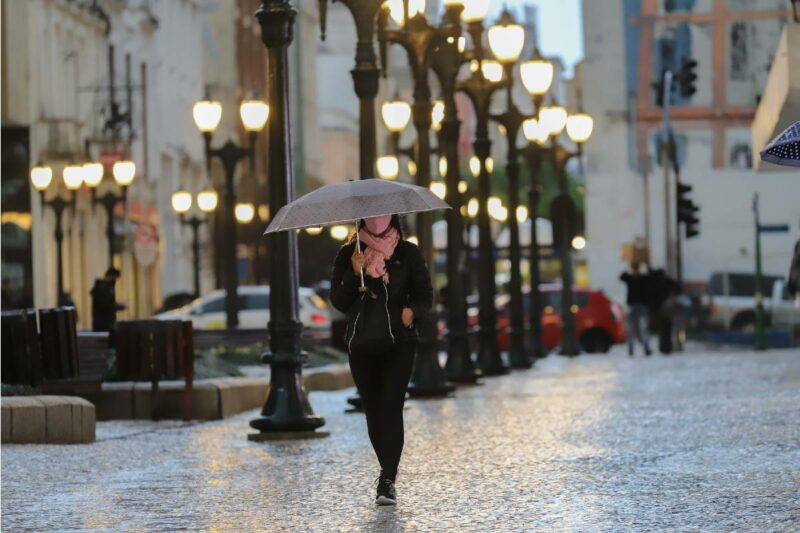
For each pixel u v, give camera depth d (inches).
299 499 924.6
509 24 2119.8
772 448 1127.0
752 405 1574.8
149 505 914.7
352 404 1731.1
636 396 1818.4
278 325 1381.6
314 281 5605.3
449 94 2154.3
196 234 3464.6
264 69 7121.1
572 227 3565.5
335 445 1285.7
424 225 1945.1
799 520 777.6
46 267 3821.4
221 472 1091.3
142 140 4815.5
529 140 3454.7
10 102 3752.5
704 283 5698.8
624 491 910.4
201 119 2573.8
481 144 2504.9
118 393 1688.0
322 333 2881.4
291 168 1403.8
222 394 1691.7
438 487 960.9
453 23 2070.6
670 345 3459.6
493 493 922.7
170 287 5152.6
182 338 1662.2
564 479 978.7
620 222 6053.2
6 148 3759.8
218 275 3786.9
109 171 4020.7
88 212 4222.4
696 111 5999.0
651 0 6008.9
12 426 1362.0
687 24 5994.1
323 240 5644.7
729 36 5979.3
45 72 3909.9
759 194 5974.4
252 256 5221.5
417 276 913.5
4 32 3759.8
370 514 851.4
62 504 927.7
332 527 807.7
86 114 4247.0
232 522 836.0
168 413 1684.3
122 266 4503.0
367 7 1637.6
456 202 2210.9
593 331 3882.9
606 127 6053.2
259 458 1190.9
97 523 844.0
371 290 911.0
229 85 6274.6
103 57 4389.8
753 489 898.1
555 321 4005.9
